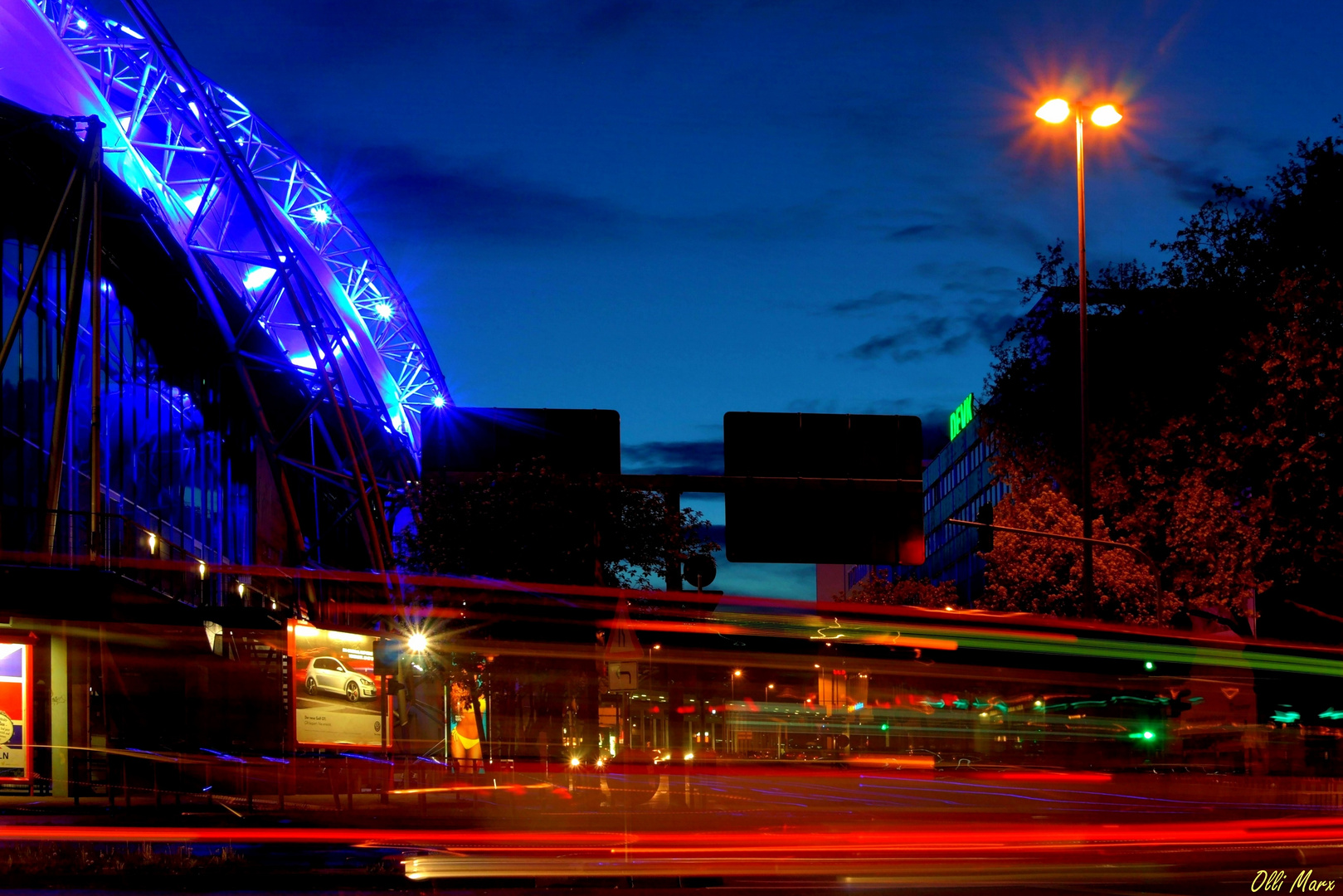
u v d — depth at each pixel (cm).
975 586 12419
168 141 4081
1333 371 3319
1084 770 4272
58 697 2744
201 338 4075
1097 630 4541
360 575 4509
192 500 4028
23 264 2959
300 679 3192
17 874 1409
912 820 2480
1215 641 4484
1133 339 4412
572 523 3422
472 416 3747
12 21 3000
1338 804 2666
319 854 1620
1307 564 3778
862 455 3559
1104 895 1336
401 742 4278
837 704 7200
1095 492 4578
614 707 3011
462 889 1425
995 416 4906
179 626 3350
